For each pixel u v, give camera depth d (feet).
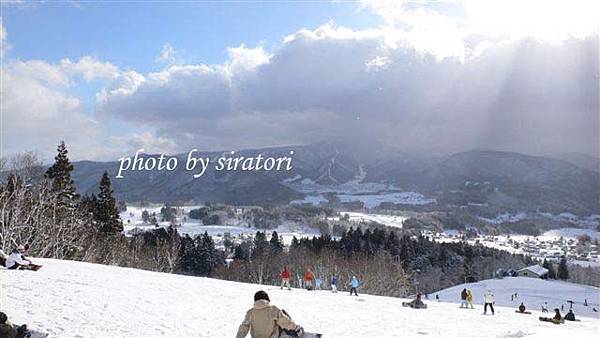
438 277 465.06
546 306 307.78
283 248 471.21
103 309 58.18
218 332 53.57
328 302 97.40
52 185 194.49
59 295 62.75
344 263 287.69
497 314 108.06
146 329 50.65
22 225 155.63
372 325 71.67
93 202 247.29
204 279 111.34
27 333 37.88
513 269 529.45
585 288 388.98
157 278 98.58
